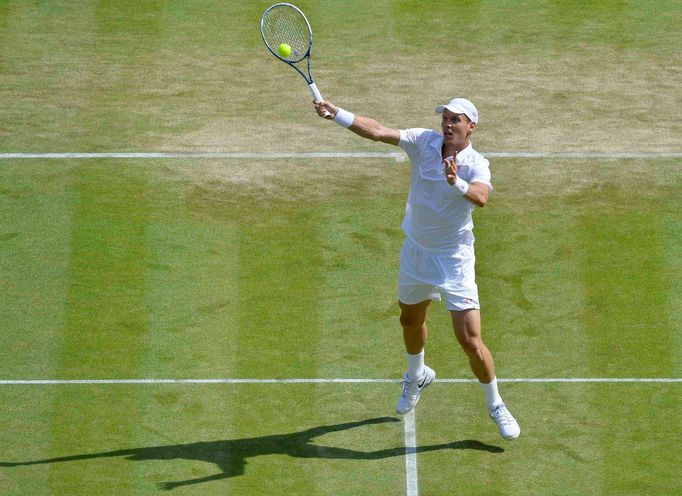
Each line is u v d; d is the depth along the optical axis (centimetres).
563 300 3850
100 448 3269
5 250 4059
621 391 3488
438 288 3109
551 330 3725
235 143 4600
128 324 3750
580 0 5500
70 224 4184
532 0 5500
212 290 3894
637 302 3847
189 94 4891
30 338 3691
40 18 5362
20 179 4400
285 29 4038
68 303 3834
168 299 3853
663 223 4203
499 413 3212
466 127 2992
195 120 4734
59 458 3228
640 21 5356
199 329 3738
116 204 4291
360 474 3186
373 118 4712
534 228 4172
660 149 4569
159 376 3547
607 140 4616
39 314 3784
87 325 3747
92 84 4947
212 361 3609
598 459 3231
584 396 3466
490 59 5103
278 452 3262
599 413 3403
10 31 5269
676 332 3719
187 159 4516
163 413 3403
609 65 5069
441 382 3534
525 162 4494
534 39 5238
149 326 3744
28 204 4278
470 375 3566
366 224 4203
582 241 4116
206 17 5375
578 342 3678
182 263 4012
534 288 3897
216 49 5172
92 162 4497
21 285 3906
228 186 4384
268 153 4547
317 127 4700
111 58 5106
